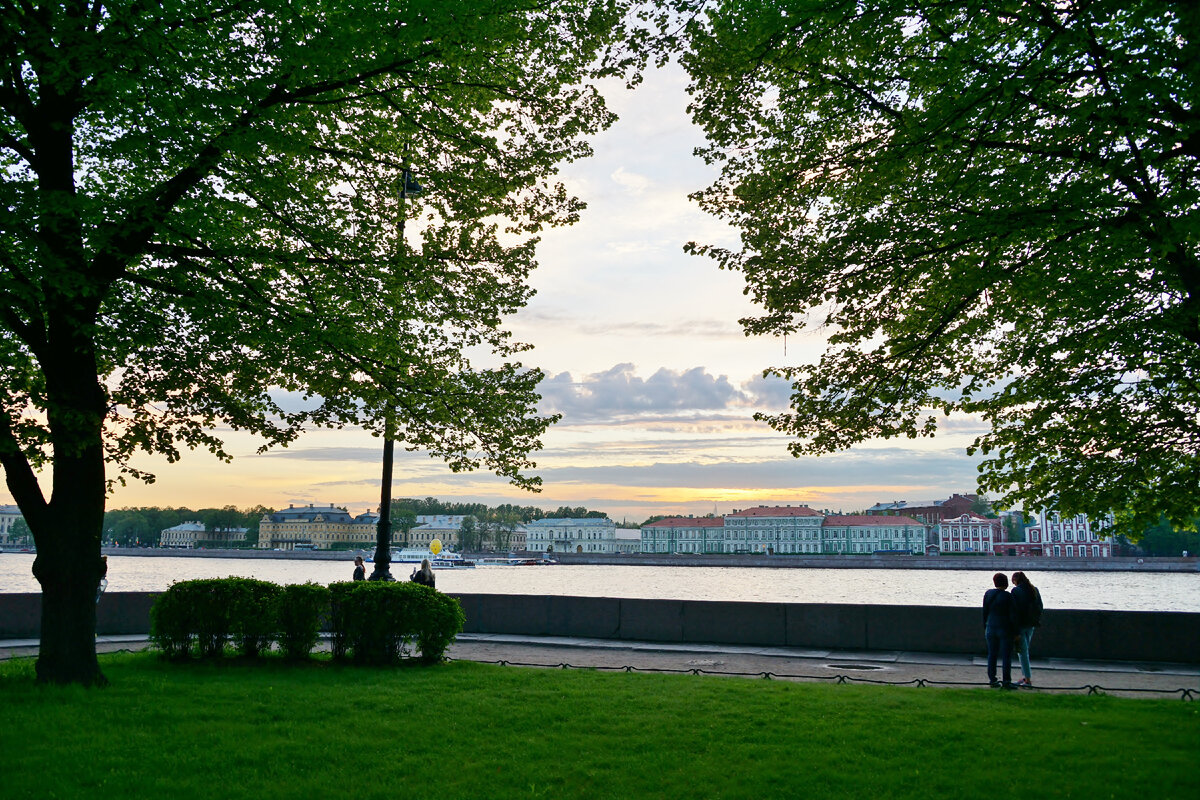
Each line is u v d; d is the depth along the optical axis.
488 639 20.19
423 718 10.44
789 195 12.23
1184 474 12.30
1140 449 12.50
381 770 8.24
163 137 11.09
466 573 127.81
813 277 11.93
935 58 10.94
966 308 12.53
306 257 13.34
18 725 9.38
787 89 11.80
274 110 11.46
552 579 108.44
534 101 13.66
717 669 16.03
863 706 11.44
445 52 12.17
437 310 14.84
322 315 13.55
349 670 14.05
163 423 13.07
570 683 13.19
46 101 11.66
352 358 13.91
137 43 10.23
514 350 15.62
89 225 11.20
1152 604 60.66
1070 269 11.05
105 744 8.80
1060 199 10.09
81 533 12.02
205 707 10.68
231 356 13.16
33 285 10.84
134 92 10.70
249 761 8.45
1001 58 10.36
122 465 13.18
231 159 12.00
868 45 10.52
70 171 12.12
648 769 8.41
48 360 11.88
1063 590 84.56
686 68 11.74
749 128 12.36
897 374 12.67
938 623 18.48
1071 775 8.19
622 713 10.91
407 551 186.62
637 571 155.00
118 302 12.89
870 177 11.34
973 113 10.21
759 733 9.80
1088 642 17.27
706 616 20.02
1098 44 9.95
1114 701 11.91
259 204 13.27
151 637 14.80
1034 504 13.42
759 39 10.68
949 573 146.88
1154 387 12.52
